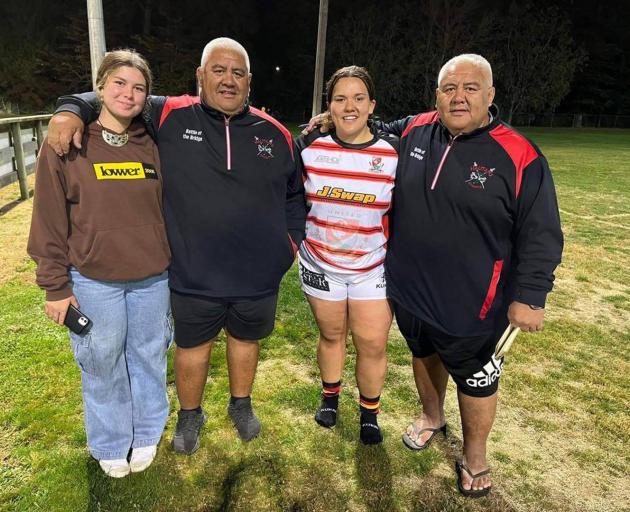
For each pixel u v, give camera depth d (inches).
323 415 110.0
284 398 119.1
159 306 89.2
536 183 78.8
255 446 103.1
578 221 315.6
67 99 77.0
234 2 1416.1
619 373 140.2
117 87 74.7
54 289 77.9
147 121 83.1
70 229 79.6
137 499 88.6
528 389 130.1
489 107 83.0
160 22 1408.7
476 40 1330.0
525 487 97.0
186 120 84.2
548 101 1517.0
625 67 1988.2
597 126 1822.1
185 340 93.4
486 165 80.0
